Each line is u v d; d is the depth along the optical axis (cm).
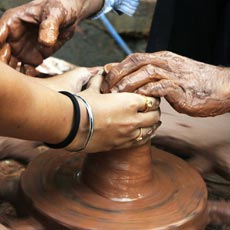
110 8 157
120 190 104
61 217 98
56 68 158
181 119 148
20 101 80
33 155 129
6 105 78
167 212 101
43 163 115
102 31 312
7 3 299
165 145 139
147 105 99
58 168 113
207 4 187
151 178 108
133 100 97
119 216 99
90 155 107
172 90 103
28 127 84
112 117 94
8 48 124
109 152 103
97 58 318
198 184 112
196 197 107
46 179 109
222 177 129
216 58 197
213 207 113
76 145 93
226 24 189
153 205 103
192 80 106
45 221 99
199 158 133
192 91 105
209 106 107
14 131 84
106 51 317
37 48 129
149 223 97
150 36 194
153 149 125
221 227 111
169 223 98
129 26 305
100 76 108
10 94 78
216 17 191
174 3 185
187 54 198
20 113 81
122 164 103
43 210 100
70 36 135
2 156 128
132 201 103
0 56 123
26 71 132
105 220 98
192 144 138
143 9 300
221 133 143
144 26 305
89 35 312
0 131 84
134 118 97
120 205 102
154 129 105
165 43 190
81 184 108
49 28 113
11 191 114
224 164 131
